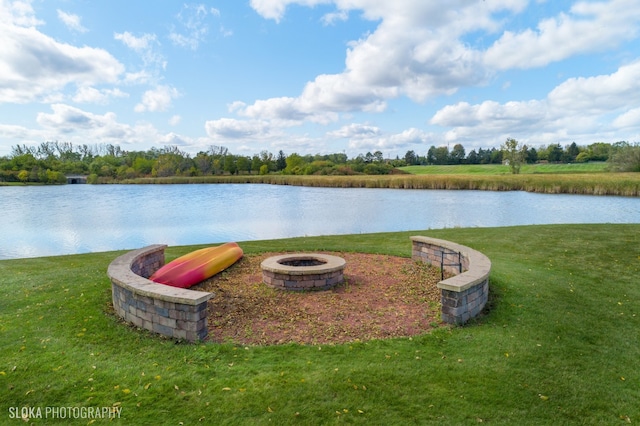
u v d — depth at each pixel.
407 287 6.29
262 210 25.91
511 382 3.37
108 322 4.68
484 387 3.29
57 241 16.27
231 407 2.99
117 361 3.70
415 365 3.62
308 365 3.61
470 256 6.09
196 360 3.71
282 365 3.62
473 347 4.01
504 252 8.93
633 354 3.95
